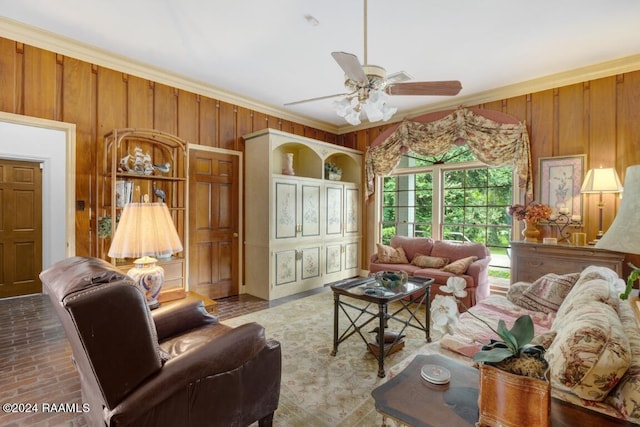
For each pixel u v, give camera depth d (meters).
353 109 2.37
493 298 2.95
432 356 1.53
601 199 3.51
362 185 5.80
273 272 4.39
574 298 1.92
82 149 3.28
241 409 1.59
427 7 2.53
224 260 4.46
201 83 4.12
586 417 1.08
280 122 5.17
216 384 1.47
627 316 1.58
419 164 5.23
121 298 1.20
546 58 3.39
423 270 4.13
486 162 4.28
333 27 2.84
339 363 2.54
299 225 4.75
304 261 4.83
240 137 4.65
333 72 3.79
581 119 3.66
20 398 2.04
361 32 2.92
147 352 1.26
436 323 1.39
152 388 1.24
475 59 3.42
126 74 3.57
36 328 3.12
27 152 4.27
